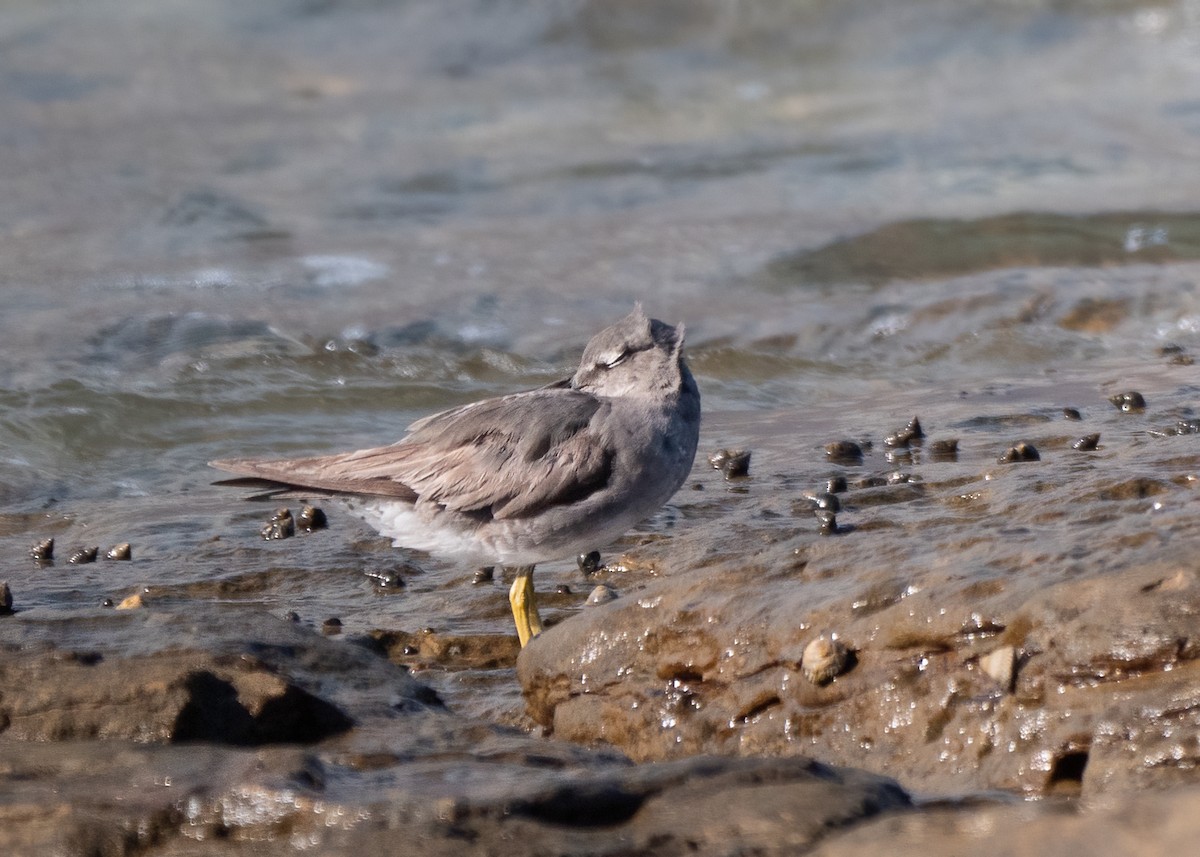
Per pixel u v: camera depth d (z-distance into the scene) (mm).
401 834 6492
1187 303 19156
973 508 10922
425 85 32906
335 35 36438
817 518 11516
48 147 28109
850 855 5762
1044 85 30766
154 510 13734
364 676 8922
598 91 32062
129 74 33375
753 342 18500
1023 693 7320
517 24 35938
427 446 10320
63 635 8836
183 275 21078
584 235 22984
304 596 11398
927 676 7691
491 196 25391
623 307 19719
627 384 10398
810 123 29250
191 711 8141
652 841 6324
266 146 28547
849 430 14828
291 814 6777
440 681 9766
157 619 9109
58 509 13953
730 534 11445
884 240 21906
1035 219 22422
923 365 17906
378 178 26438
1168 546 7684
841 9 34781
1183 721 6719
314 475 10312
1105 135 27016
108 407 16328
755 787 6711
